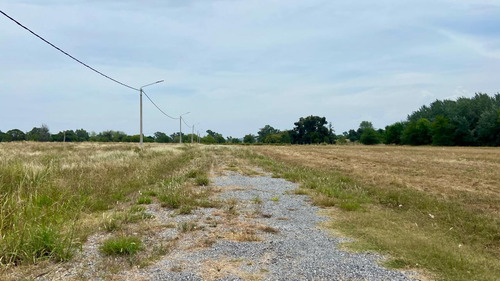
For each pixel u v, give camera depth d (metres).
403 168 20.61
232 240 6.42
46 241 5.34
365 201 10.46
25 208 6.56
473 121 80.69
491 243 6.52
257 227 7.37
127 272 4.79
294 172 17.69
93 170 13.52
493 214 8.59
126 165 15.98
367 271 4.90
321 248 5.97
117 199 9.77
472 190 12.38
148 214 8.23
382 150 52.03
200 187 12.88
